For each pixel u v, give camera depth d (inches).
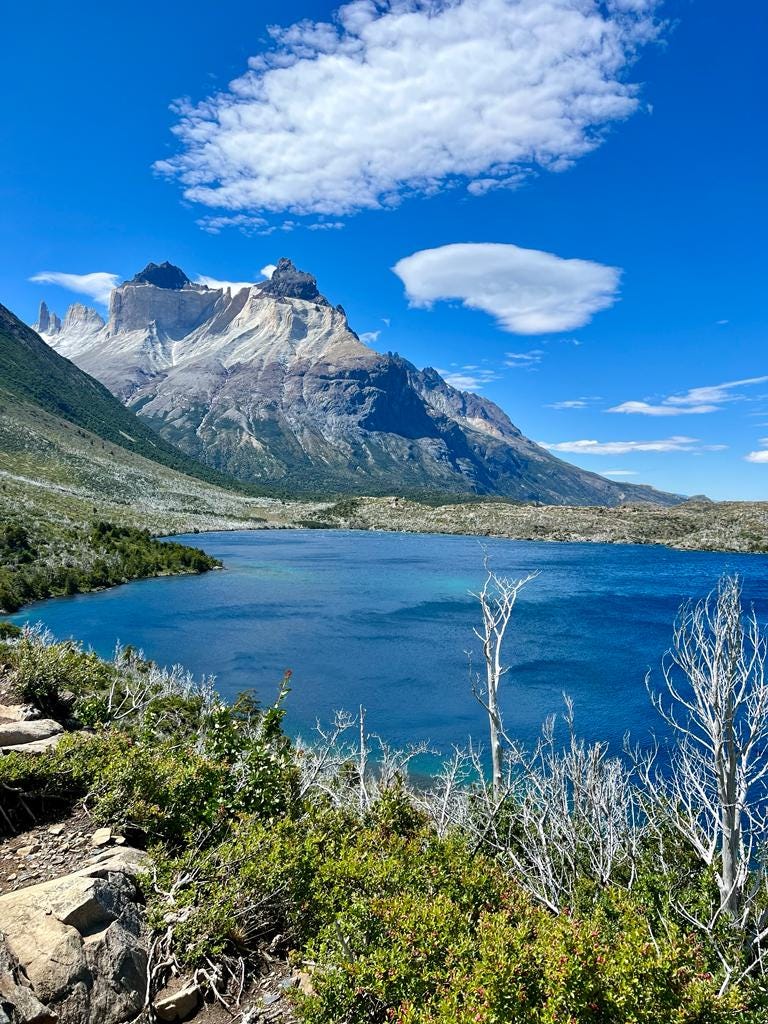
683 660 367.6
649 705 1533.0
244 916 288.2
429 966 243.3
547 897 393.4
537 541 7534.5
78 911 248.4
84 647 1968.5
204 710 964.6
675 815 432.5
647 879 399.2
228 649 2064.5
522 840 486.0
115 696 761.0
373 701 1566.2
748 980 277.1
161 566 3826.3
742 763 330.6
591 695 1624.0
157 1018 233.6
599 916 303.4
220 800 390.3
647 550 6289.4
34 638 945.5
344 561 4901.6
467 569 4429.1
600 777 534.6
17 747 448.8
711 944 309.3
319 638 2263.8
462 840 435.5
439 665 1913.1
